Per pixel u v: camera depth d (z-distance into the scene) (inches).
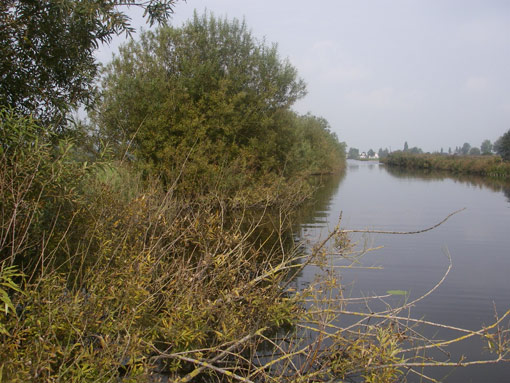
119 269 156.3
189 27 709.3
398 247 396.8
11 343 115.8
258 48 768.3
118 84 644.1
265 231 449.1
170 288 171.6
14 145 162.2
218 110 663.8
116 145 504.4
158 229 208.4
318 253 189.6
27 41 196.2
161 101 644.1
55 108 214.4
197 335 147.9
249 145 726.5
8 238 160.9
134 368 126.6
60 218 190.7
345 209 669.9
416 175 1876.2
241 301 178.9
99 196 195.5
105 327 137.2
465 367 172.1
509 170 1678.2
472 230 487.5
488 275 303.3
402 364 139.3
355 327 202.5
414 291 266.5
